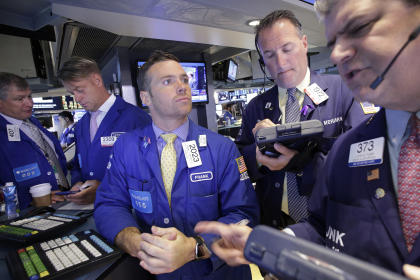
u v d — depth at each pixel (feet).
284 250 1.27
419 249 1.55
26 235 3.31
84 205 4.91
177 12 6.57
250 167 4.23
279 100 4.49
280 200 4.03
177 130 3.97
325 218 2.51
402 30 1.38
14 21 6.96
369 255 1.87
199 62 13.70
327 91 4.03
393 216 1.79
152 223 3.67
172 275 3.42
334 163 2.37
